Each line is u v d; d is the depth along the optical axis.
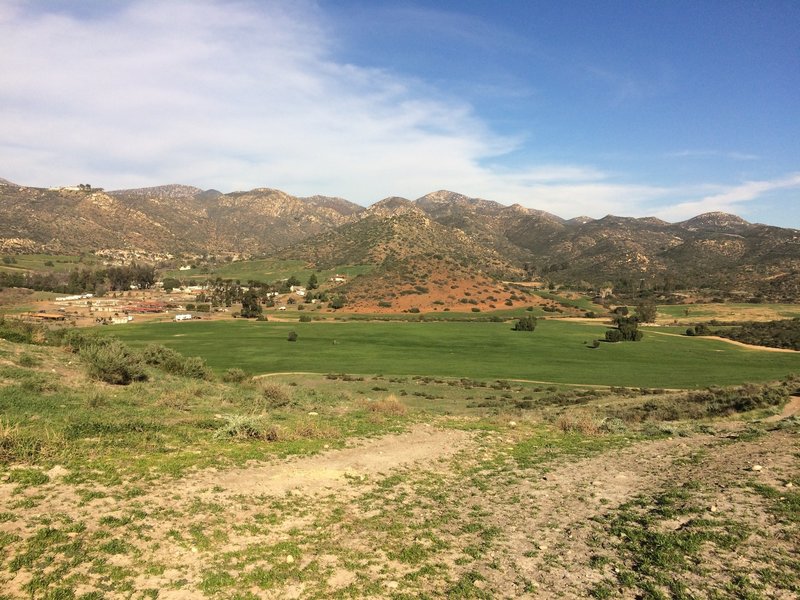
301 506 9.88
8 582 6.20
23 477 9.15
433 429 18.25
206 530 8.35
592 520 9.31
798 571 7.01
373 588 6.93
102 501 8.82
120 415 14.88
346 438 15.88
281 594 6.74
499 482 11.98
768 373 67.06
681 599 6.41
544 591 6.83
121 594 6.34
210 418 16.52
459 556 7.96
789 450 13.40
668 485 11.15
